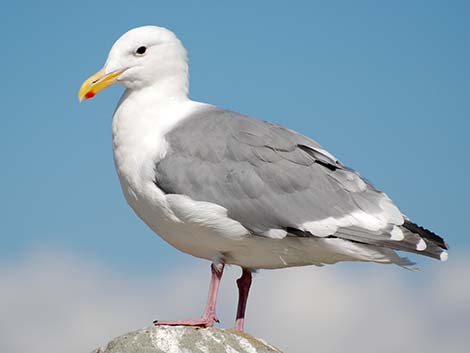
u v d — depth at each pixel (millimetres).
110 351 7371
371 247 8234
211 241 8312
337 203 8242
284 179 8234
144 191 8336
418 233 8289
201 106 8828
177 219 8250
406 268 8320
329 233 8117
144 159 8352
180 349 7316
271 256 8438
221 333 7484
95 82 8828
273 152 8328
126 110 8656
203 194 8125
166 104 8750
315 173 8352
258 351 7398
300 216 8148
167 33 8953
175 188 8148
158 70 8805
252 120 8594
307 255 8422
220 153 8273
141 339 7375
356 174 8523
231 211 8125
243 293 8875
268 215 8133
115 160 8633
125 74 8781
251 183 8172
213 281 8438
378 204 8328
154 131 8523
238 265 8711
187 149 8289
